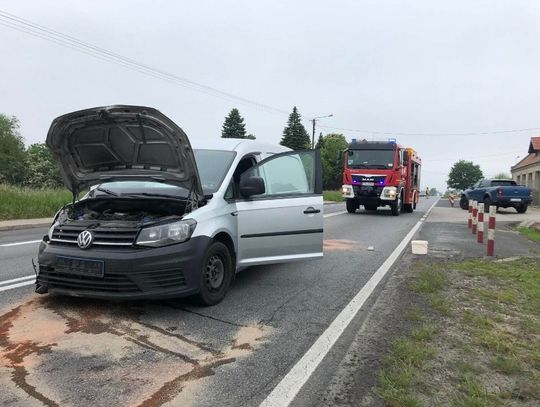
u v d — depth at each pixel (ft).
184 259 16.56
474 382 11.89
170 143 17.01
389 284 22.53
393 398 11.03
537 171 136.98
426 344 14.49
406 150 71.82
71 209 18.81
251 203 20.04
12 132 246.68
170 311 17.39
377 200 66.59
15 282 21.61
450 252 32.55
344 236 41.81
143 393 11.29
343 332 15.76
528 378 12.34
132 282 15.79
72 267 16.30
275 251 20.81
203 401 11.00
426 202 142.92
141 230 16.24
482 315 17.48
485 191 86.69
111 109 16.58
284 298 19.86
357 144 67.56
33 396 11.00
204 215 17.66
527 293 20.81
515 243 38.47
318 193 22.11
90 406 10.62
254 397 11.26
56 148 19.01
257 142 22.47
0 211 56.18
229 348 14.21
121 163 19.15
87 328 15.39
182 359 13.30
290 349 14.24
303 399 11.20
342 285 22.43
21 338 14.47
